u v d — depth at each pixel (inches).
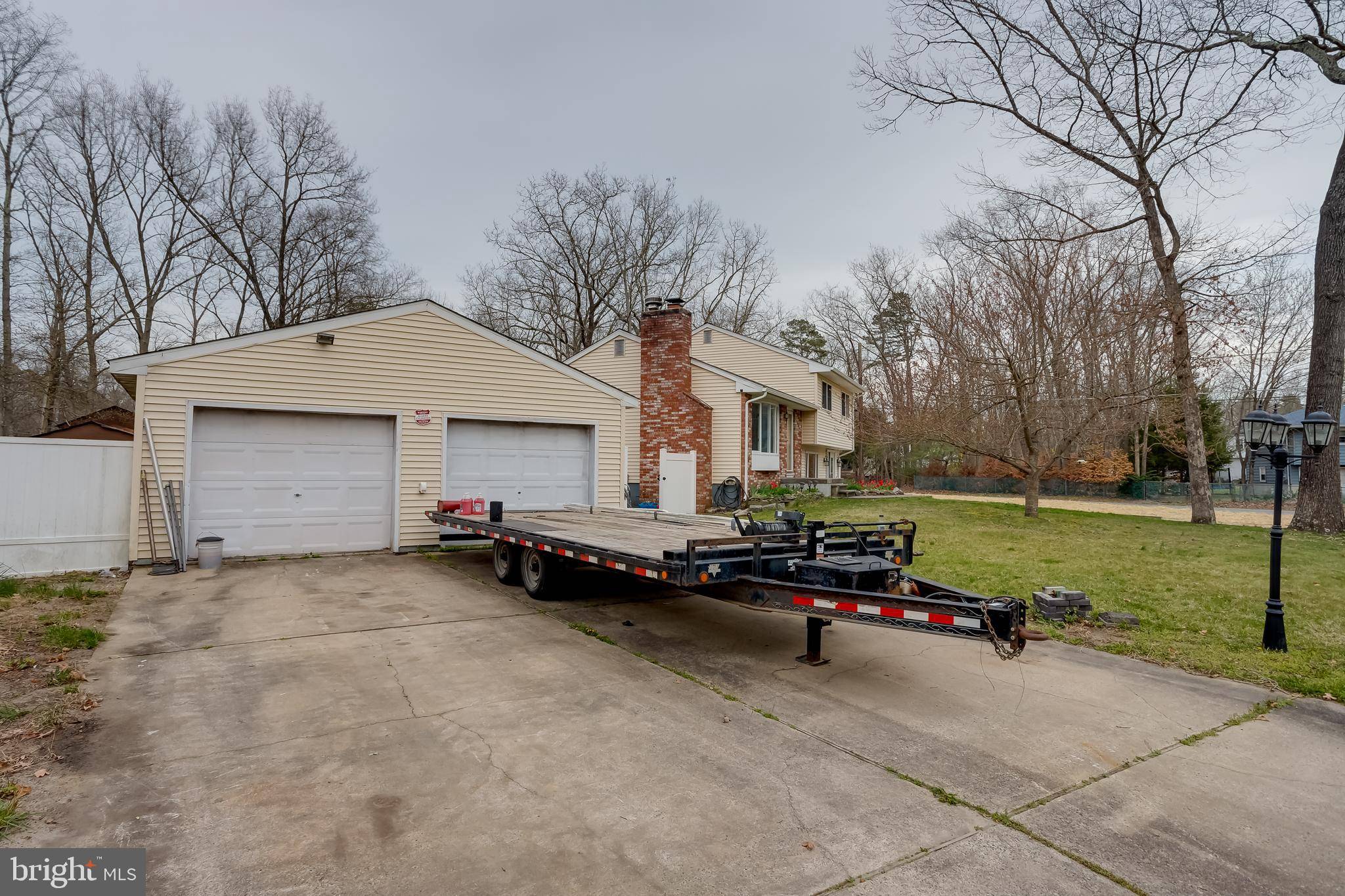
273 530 403.2
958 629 157.2
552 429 504.1
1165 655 234.7
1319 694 199.3
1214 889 107.7
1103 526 607.8
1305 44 555.2
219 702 177.0
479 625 264.1
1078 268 592.4
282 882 103.0
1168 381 642.8
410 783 136.3
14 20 856.3
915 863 112.8
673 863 111.3
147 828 116.3
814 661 223.0
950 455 1648.6
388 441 439.5
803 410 1050.7
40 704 169.6
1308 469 577.6
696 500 761.6
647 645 242.5
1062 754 157.3
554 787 136.3
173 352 370.3
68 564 347.3
